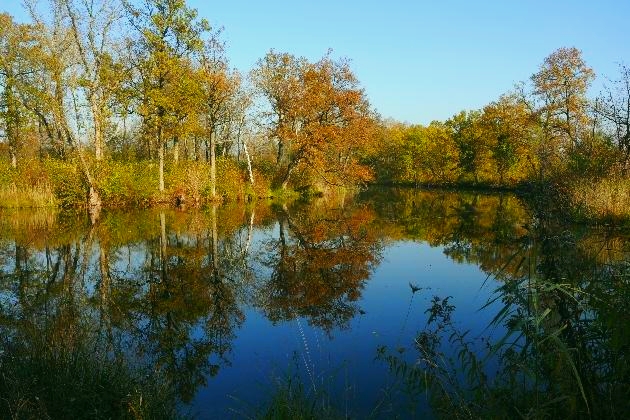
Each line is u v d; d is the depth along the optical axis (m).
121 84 25.64
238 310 9.03
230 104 31.92
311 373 5.95
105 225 19.50
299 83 34.50
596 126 23.41
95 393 4.61
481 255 14.08
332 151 37.00
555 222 4.27
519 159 45.75
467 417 3.85
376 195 42.59
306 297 9.93
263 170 39.47
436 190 51.78
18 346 5.37
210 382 5.82
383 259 13.79
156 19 25.20
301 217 24.58
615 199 15.37
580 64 35.91
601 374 3.55
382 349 5.51
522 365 3.46
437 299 5.81
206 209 26.69
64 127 23.42
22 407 4.11
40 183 23.48
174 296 10.06
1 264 12.51
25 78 26.77
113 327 7.85
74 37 22.75
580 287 3.67
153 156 34.25
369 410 4.82
